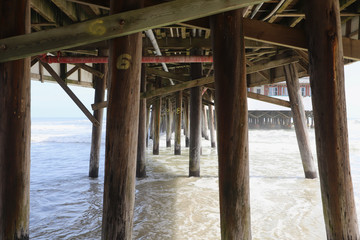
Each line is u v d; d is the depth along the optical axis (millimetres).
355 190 4746
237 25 2131
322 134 2131
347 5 3660
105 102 5668
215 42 2156
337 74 2094
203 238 3027
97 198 4430
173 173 6367
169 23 1814
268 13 4215
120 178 2059
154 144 9617
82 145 14648
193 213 3748
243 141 2125
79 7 4676
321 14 2117
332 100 2090
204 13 1777
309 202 4164
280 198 4367
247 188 2154
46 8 4148
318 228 3268
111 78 2072
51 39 1964
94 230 3238
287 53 5348
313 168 5680
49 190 4879
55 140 18281
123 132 2051
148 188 4988
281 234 3121
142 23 1838
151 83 10133
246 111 2150
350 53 2795
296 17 4332
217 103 2162
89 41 1910
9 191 2252
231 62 2111
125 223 2084
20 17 2250
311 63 2189
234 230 2105
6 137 2242
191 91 6051
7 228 2254
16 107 2258
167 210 3854
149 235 3096
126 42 2035
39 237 3045
